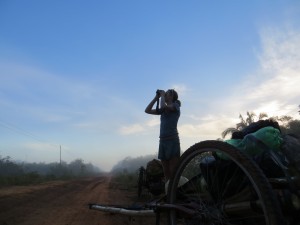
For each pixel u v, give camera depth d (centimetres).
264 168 353
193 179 431
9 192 1448
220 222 364
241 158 327
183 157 418
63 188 1944
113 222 768
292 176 336
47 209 983
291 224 346
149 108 594
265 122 393
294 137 376
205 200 397
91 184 2669
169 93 596
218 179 380
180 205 420
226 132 1667
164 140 572
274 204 292
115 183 2753
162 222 707
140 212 509
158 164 1059
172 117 575
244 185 354
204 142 383
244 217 354
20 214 884
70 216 858
